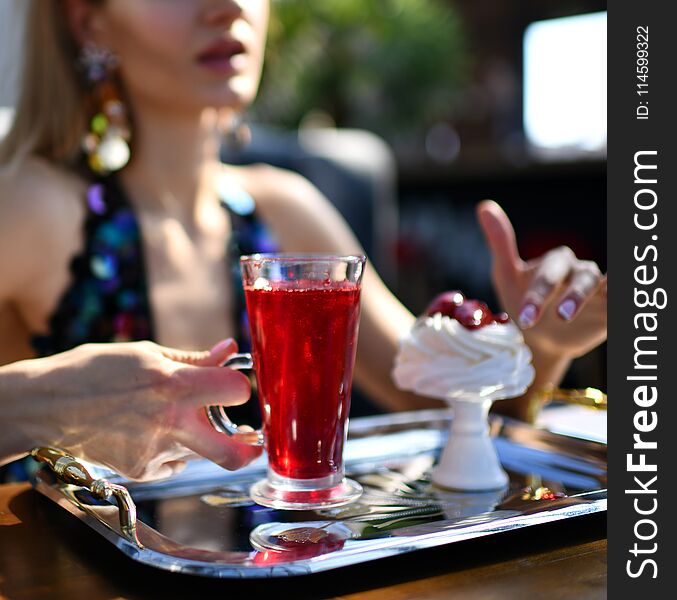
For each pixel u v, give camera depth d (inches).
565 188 169.0
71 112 55.8
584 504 30.7
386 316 60.8
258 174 68.9
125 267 54.7
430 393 35.4
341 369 30.6
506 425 43.8
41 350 54.2
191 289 57.2
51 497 33.5
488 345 35.3
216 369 31.1
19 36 55.9
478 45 209.3
